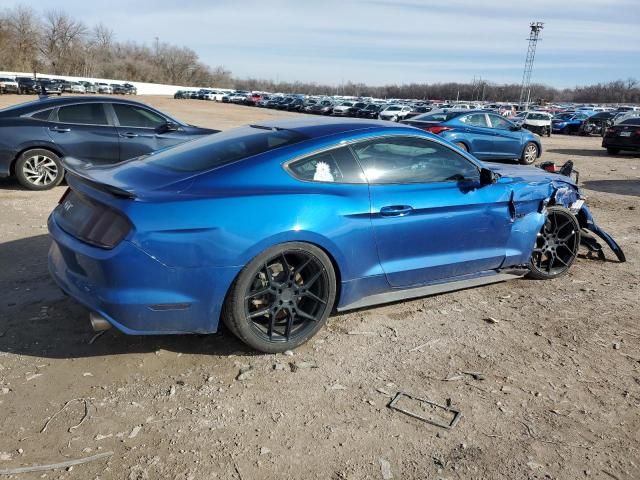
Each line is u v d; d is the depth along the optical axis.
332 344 3.71
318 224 3.44
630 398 3.20
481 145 13.75
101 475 2.44
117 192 3.07
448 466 2.58
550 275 5.16
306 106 55.81
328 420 2.89
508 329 4.06
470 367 3.48
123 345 3.57
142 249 3.01
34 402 2.94
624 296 4.81
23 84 59.56
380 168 3.87
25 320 3.83
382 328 3.99
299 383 3.22
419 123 13.66
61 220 3.52
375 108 47.66
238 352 3.54
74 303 4.12
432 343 3.79
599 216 8.15
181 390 3.10
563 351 3.75
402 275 3.99
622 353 3.75
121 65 120.81
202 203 3.17
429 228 4.03
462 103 69.62
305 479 2.46
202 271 3.14
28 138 7.91
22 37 101.81
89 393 3.04
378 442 2.73
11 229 6.05
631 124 17.39
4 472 2.43
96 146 8.29
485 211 4.33
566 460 2.65
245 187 3.34
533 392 3.22
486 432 2.84
